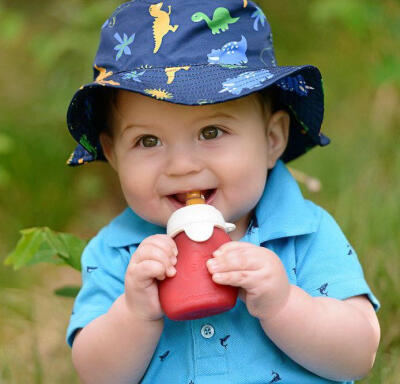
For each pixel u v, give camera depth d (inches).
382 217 134.6
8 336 131.6
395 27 181.6
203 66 80.8
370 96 186.9
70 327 85.7
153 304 74.7
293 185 91.2
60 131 191.9
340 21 204.4
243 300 76.2
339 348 78.0
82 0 203.0
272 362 80.9
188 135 80.7
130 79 79.4
